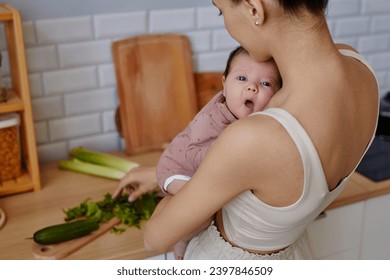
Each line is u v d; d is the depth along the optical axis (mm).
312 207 985
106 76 1866
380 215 1746
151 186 1479
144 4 1844
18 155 1656
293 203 964
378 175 1779
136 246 1388
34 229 1458
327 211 1632
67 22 1742
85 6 1756
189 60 1937
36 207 1567
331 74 910
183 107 1957
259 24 895
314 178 930
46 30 1720
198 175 977
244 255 1134
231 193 969
